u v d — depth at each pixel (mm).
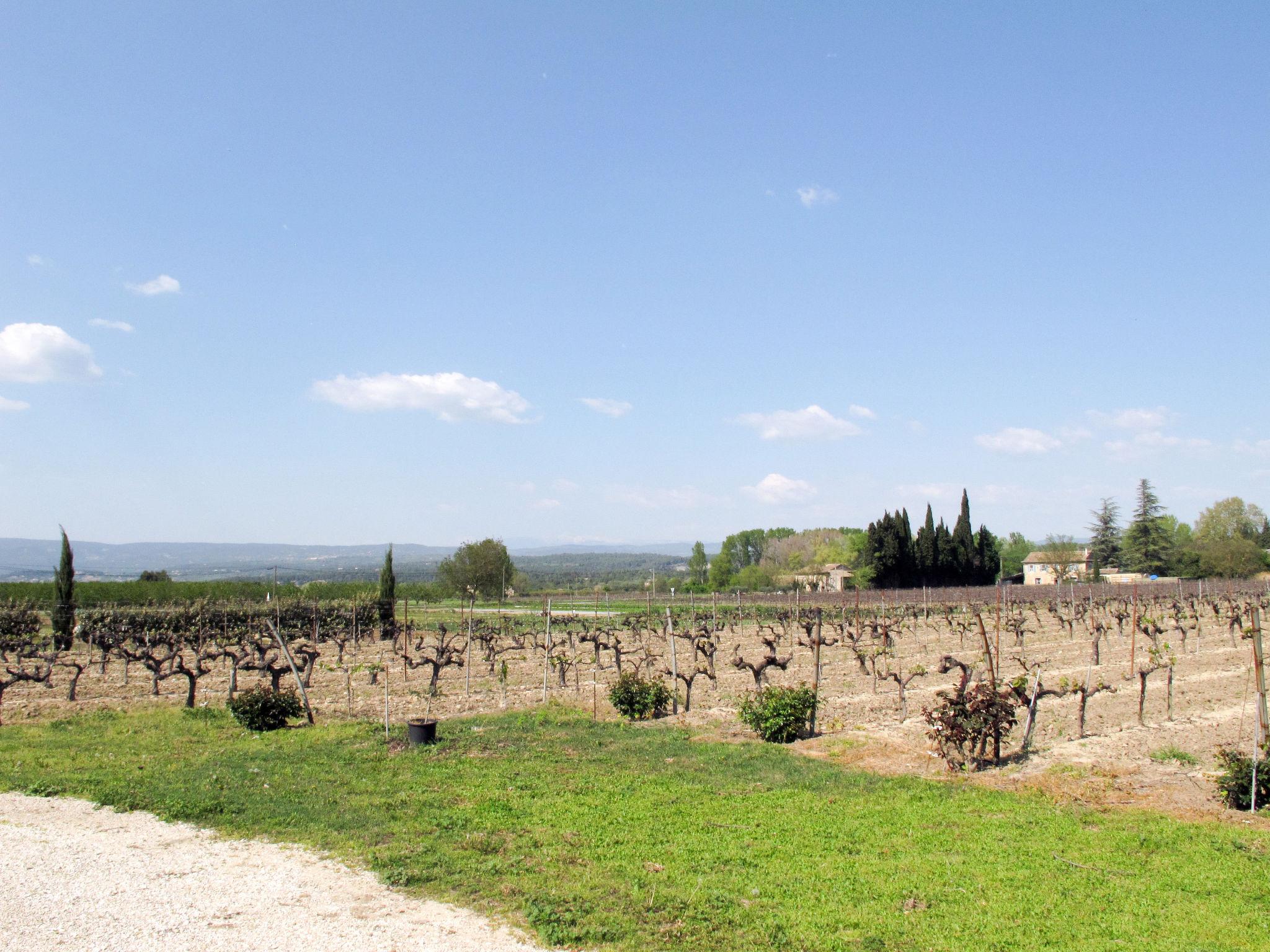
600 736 20328
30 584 57094
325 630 48469
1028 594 72000
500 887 10469
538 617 60344
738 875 10969
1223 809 13688
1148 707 23109
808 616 51688
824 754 18438
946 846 12000
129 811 13961
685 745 19359
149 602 53438
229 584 61344
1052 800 14281
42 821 13297
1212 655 35750
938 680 30016
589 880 10711
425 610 69312
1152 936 8977
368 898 10195
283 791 15047
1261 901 9883
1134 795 14625
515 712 24328
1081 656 36969
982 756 17312
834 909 9812
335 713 24750
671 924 9406
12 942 8758
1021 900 9992
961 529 100688
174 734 20625
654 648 45625
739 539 154125
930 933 9133
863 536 110312
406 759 17719
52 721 22688
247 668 25734
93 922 9367
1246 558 100250
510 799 14586
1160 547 105000
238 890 10430
